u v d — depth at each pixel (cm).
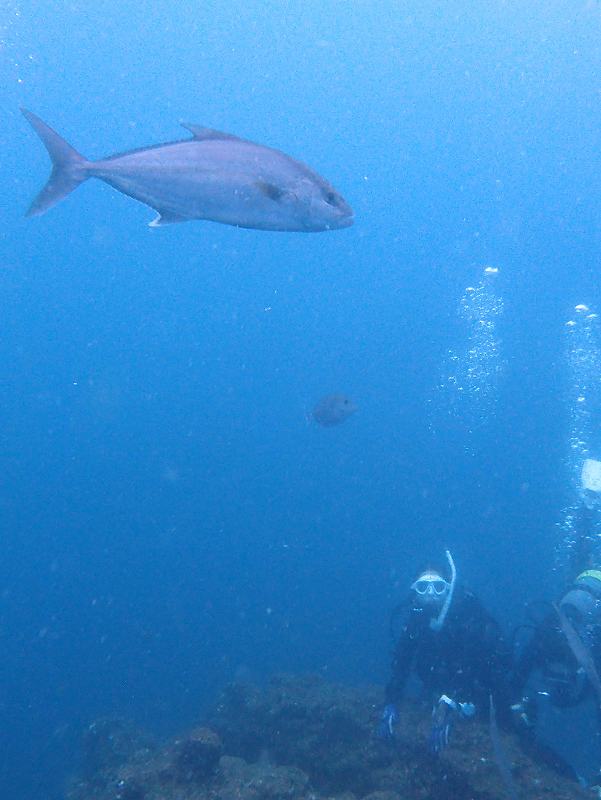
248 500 4334
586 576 779
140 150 273
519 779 622
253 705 866
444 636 735
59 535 5122
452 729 698
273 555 3186
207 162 261
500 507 3188
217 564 3225
